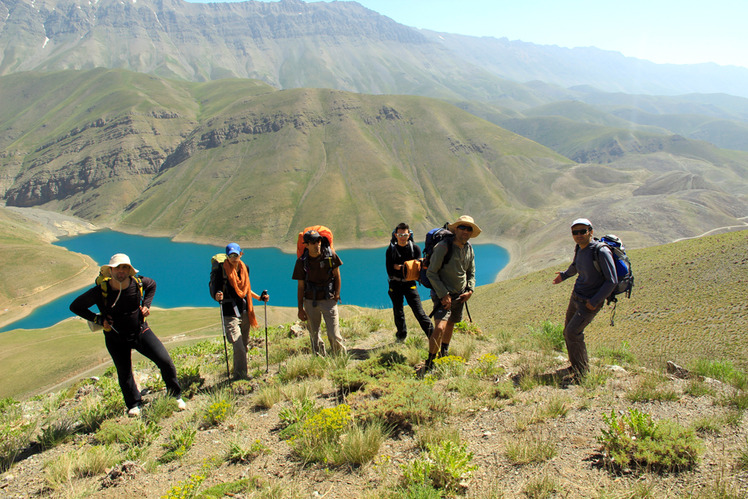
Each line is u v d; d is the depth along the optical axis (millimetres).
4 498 3727
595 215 148500
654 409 4156
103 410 5641
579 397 4551
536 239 159500
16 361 43219
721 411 3949
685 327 33312
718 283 40188
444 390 4980
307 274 6555
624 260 4977
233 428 4680
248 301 6664
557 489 2941
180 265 156000
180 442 4418
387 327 9750
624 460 3160
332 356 6648
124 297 5297
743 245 45594
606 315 41969
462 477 3166
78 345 47469
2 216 187375
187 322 60344
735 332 29578
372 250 168500
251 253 170625
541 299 53625
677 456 3117
